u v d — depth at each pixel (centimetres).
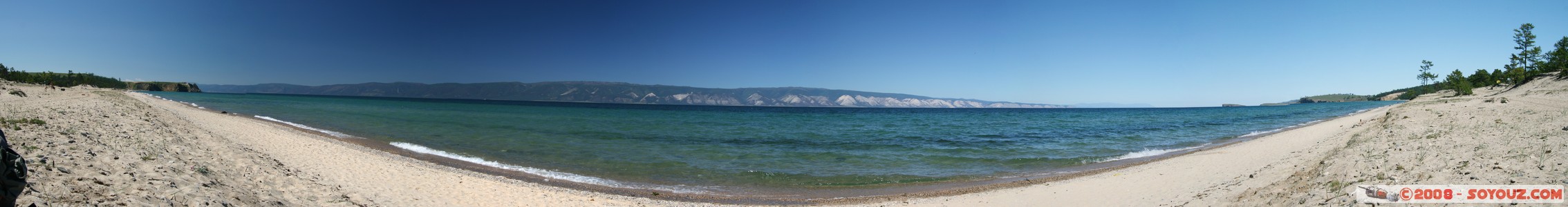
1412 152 1140
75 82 13075
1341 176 973
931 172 1795
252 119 3938
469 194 1252
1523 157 928
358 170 1475
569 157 2147
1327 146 1661
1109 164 1884
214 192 902
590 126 4338
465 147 2428
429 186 1315
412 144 2494
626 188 1478
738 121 5809
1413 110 2894
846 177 1689
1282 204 862
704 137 3250
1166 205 1002
